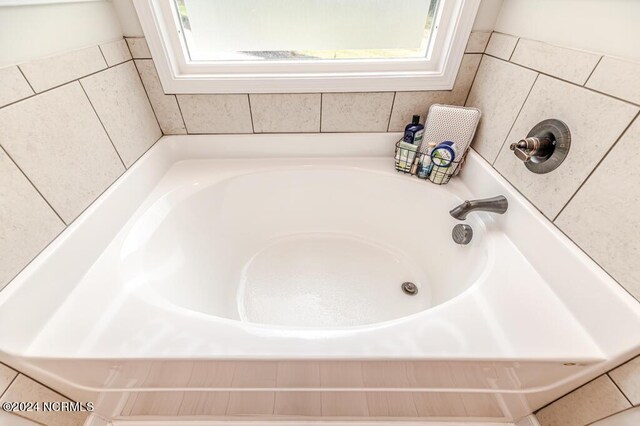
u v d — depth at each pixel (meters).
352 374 0.64
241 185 1.25
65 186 0.72
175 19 1.00
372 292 1.25
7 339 0.56
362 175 1.27
